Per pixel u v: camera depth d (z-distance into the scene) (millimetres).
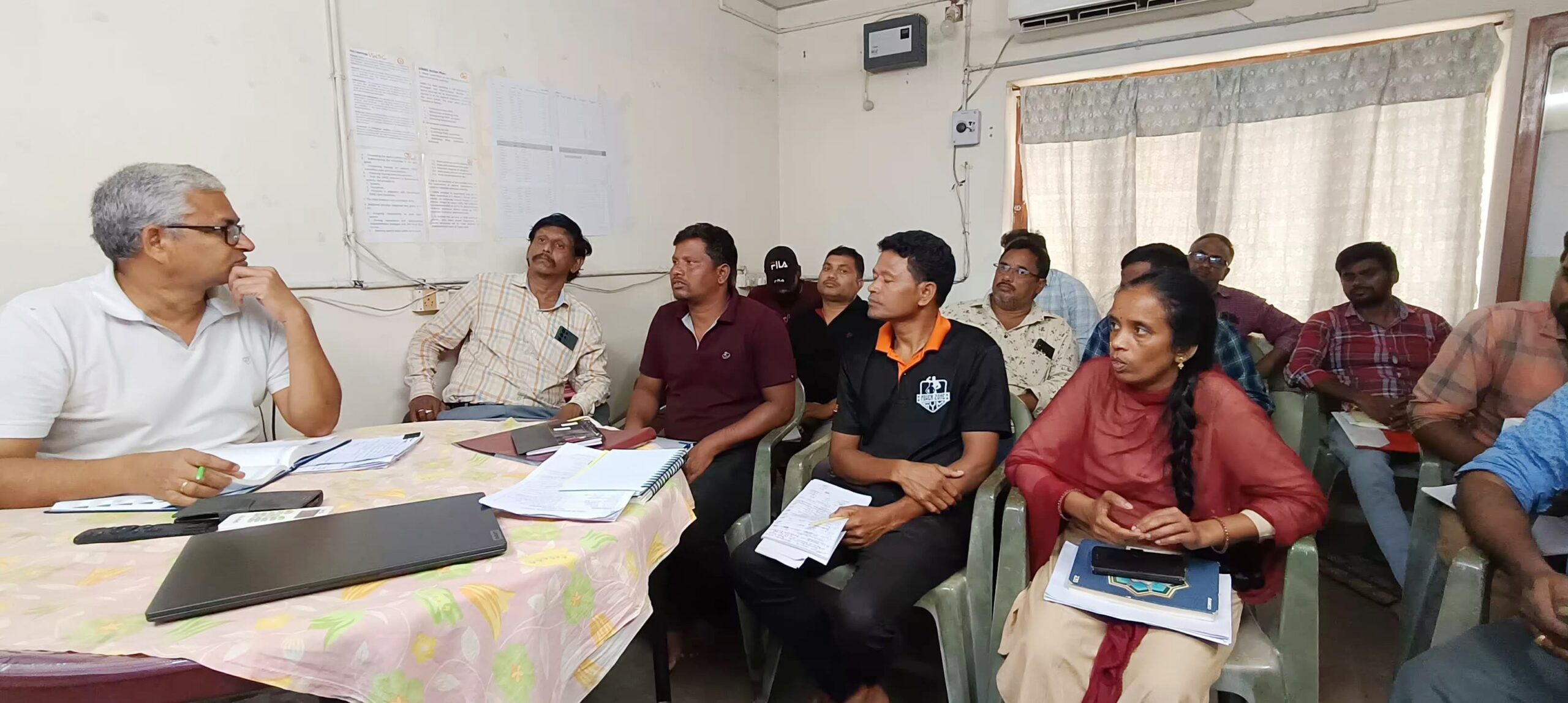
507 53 2650
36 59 1612
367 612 741
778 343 2104
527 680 840
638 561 1034
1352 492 2795
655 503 1116
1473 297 2816
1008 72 3529
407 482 1189
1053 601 1266
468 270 2580
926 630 2061
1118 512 1431
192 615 725
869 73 3900
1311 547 1230
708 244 2086
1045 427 1514
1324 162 2982
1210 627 1137
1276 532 1240
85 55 1684
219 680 688
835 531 1503
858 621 1365
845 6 3912
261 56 1990
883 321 1717
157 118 1809
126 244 1230
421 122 2393
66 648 674
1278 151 3066
